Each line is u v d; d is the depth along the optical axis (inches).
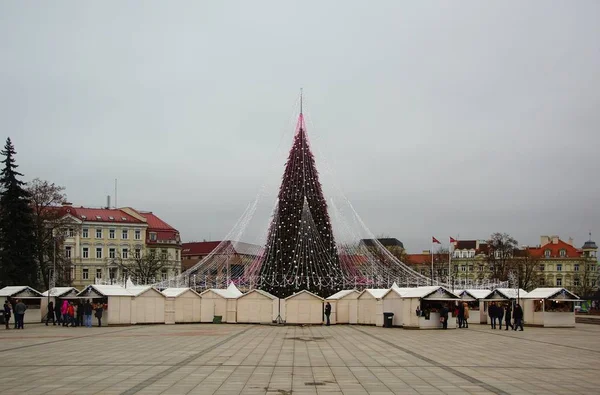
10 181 3799.2
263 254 3437.5
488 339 1892.2
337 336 2005.4
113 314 2600.9
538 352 1481.3
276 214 3415.4
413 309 2443.4
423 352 1475.1
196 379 1024.9
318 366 1197.1
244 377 1048.8
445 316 2440.9
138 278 5629.9
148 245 6466.5
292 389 933.8
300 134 3491.6
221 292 2910.9
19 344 1656.0
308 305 2763.3
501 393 908.0
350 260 3580.2
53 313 2711.6
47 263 4101.9
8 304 2420.0
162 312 2728.8
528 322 2687.0
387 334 2117.4
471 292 2962.6
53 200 4153.5
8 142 3821.4
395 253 6766.7
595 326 2748.5
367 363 1249.4
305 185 3412.9
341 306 2797.7
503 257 6028.5
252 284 3400.6
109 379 1021.8
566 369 1166.3
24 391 909.2
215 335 2032.5
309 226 3329.2
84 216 6181.1
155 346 1600.6
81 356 1353.3
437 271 6948.8
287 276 3304.6
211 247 7682.1
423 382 1003.9
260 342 1750.7
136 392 902.4
